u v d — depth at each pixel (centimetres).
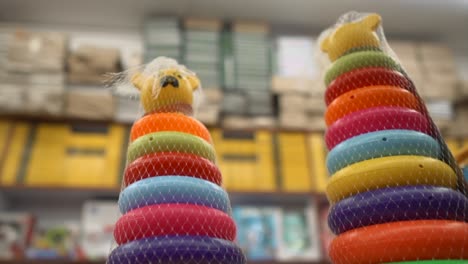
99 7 275
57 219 230
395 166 69
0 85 215
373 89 81
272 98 247
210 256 65
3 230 196
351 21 97
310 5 283
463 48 319
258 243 205
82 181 208
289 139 235
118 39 288
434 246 62
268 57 259
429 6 284
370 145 74
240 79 247
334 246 71
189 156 76
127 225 68
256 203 237
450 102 250
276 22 296
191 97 91
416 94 85
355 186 71
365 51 90
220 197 75
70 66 227
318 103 241
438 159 75
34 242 201
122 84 99
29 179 205
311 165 227
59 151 215
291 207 242
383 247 63
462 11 288
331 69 91
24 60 223
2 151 211
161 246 64
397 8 285
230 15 287
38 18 280
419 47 268
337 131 80
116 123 224
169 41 251
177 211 68
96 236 197
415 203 66
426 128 79
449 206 67
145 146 77
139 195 71
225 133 230
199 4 277
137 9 278
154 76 91
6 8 273
